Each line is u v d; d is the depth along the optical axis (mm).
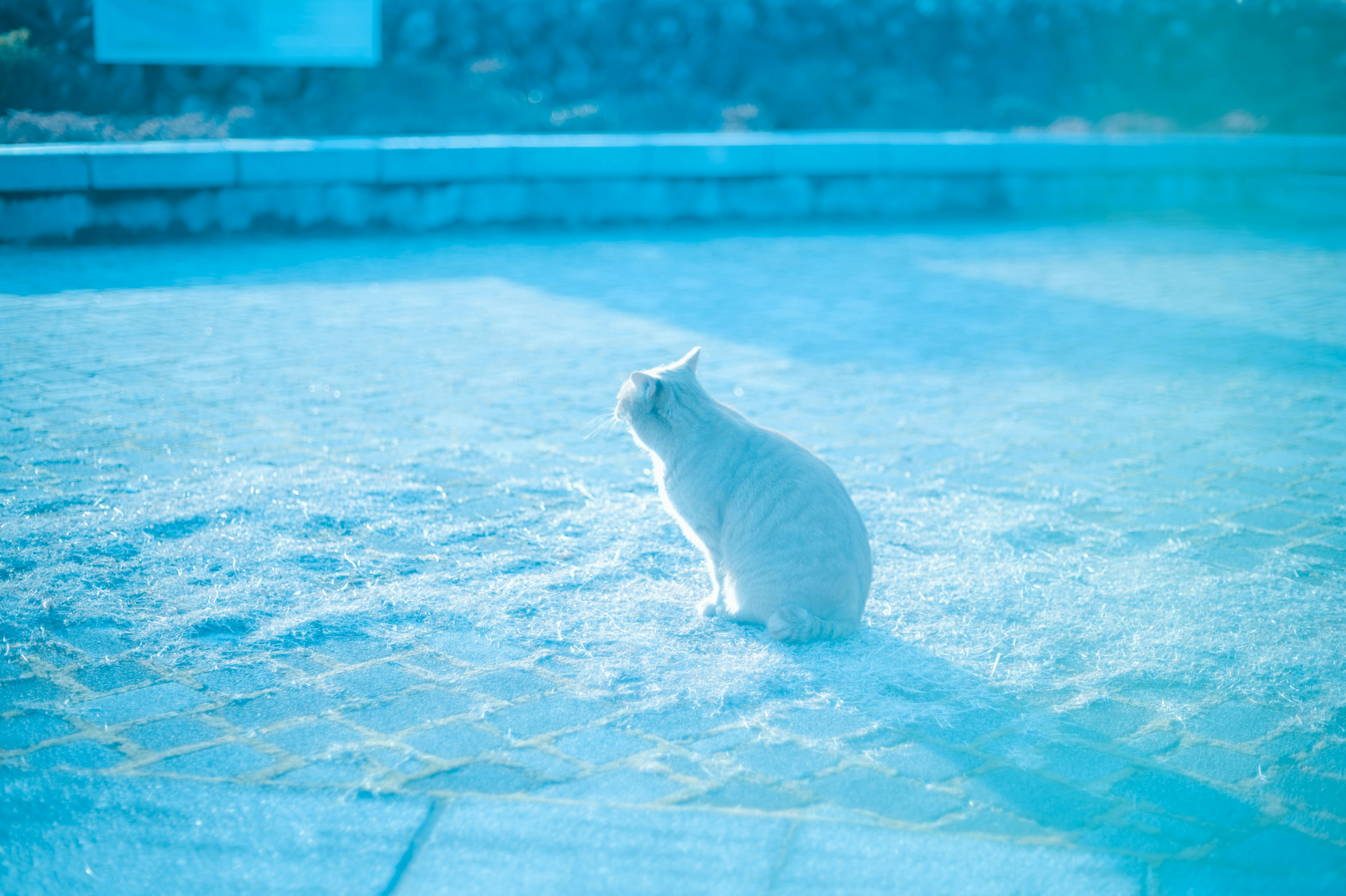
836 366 7828
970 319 9445
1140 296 10531
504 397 6867
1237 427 6562
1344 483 5574
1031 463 5863
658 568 4430
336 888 2436
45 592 3912
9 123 12430
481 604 4000
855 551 3721
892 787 2895
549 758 2996
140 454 5527
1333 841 2709
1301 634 3885
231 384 6914
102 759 2932
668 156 14023
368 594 4039
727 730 3170
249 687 3357
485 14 17797
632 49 18328
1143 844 2680
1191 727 3252
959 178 15641
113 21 14320
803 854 2574
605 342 8359
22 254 10812
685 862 2537
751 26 18906
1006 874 2520
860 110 17938
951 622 3945
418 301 9570
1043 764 3029
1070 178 16031
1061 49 19953
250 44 14953
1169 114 19203
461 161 13148
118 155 11352
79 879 2449
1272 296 10555
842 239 13586
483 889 2439
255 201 12414
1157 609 4082
